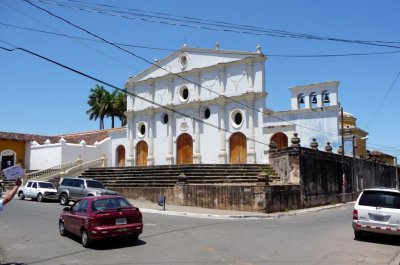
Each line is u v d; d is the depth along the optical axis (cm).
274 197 2333
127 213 1261
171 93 4219
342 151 3303
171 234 1451
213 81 3947
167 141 4209
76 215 1315
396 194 1324
